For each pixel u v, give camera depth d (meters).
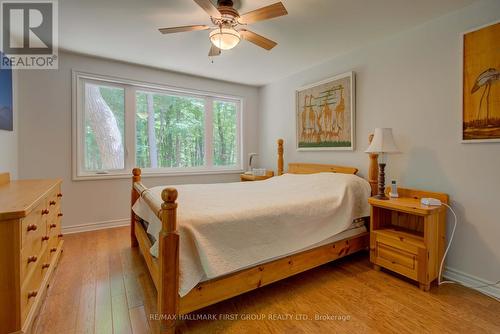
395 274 2.20
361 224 2.47
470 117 1.98
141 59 3.20
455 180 2.08
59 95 3.01
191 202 1.93
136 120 3.58
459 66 2.04
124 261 2.38
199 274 1.45
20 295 1.21
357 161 2.88
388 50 2.54
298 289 1.96
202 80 3.97
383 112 2.60
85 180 3.21
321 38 2.57
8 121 2.45
